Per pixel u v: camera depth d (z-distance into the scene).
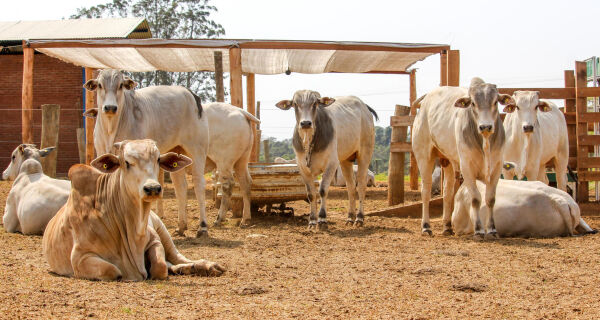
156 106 8.91
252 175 11.73
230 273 6.26
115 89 8.16
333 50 15.50
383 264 6.87
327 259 7.23
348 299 5.13
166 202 14.51
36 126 23.14
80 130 17.02
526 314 4.66
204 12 42.00
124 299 4.96
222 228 10.48
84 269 5.70
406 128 14.19
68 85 23.12
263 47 14.41
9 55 23.52
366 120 11.58
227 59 18.27
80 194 5.89
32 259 6.91
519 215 8.84
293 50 16.50
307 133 9.92
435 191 17.50
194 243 8.48
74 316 4.46
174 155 5.88
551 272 6.33
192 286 5.57
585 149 13.12
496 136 8.77
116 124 8.23
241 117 11.30
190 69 19.61
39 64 23.22
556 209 8.78
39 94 23.22
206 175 26.53
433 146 9.92
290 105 10.48
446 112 9.62
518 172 10.95
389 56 17.19
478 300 5.11
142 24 27.12
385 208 13.44
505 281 5.89
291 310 4.74
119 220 5.76
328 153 10.26
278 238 9.07
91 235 5.71
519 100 10.85
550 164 13.33
